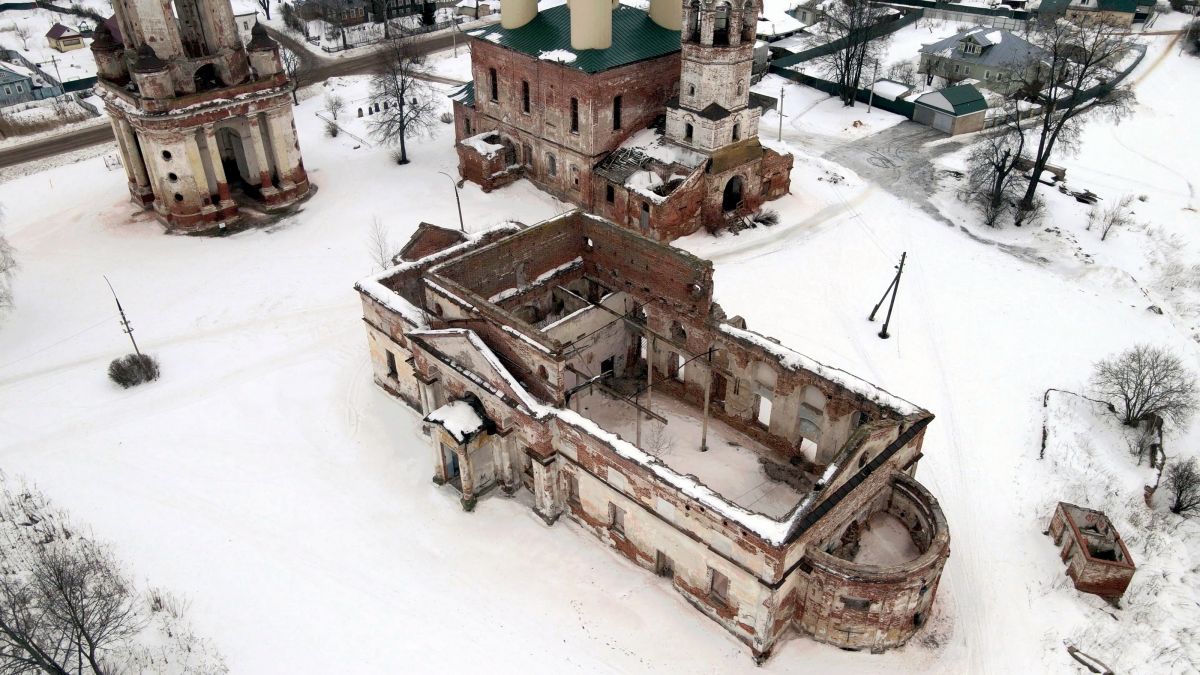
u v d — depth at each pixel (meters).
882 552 30.89
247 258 54.53
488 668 28.48
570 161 58.91
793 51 93.50
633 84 56.97
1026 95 66.81
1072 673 27.97
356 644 29.30
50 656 26.73
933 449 38.03
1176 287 52.38
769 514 33.72
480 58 61.47
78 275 52.50
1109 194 64.00
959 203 61.62
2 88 78.94
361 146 70.56
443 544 33.34
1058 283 51.44
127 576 31.61
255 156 59.44
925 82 87.06
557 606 30.62
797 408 34.75
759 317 47.56
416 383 39.28
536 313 41.00
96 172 66.56
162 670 28.25
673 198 53.28
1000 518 34.28
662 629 29.72
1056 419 39.62
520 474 35.75
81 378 43.53
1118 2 103.19
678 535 29.09
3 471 37.25
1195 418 40.34
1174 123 77.69
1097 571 30.09
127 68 56.53
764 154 57.25
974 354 44.62
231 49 55.44
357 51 97.88
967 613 30.14
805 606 28.50
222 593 31.11
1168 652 28.52
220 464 37.53
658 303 38.19
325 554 32.88
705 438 36.59
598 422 39.12
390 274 39.94
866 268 52.72
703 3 50.66
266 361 44.78
